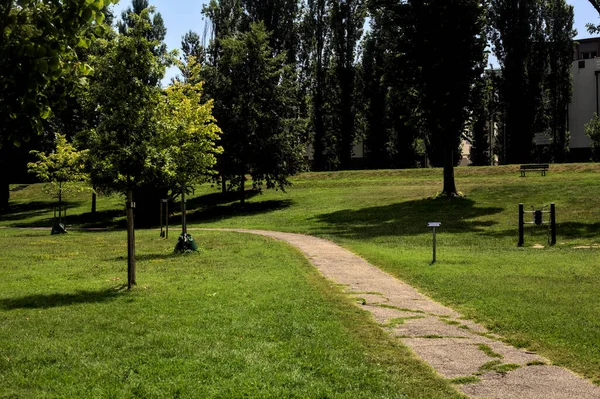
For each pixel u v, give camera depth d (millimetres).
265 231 31328
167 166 13984
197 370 6641
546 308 10094
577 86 71062
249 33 47562
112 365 6914
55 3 5766
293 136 48188
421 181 50000
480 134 70312
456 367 6934
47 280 14500
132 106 13000
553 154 69125
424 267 15656
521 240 22062
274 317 9367
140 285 13266
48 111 6305
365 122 69188
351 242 24078
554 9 65250
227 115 45750
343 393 5898
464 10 36938
